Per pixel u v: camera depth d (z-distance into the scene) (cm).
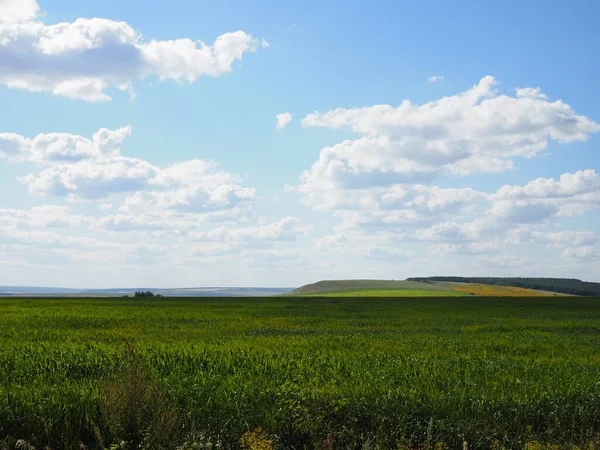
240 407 1199
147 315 4975
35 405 1145
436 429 1177
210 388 1311
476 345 2680
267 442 1044
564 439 1190
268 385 1384
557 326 4238
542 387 1427
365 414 1213
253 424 1146
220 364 1695
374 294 17850
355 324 4309
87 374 1593
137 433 1083
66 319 4309
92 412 1130
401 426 1176
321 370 1652
